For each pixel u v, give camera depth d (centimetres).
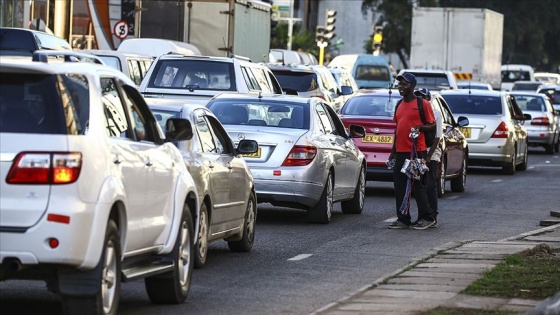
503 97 6706
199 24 7481
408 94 3856
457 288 2530
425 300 2372
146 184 2131
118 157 2005
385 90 5234
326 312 2230
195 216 2453
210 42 7475
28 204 1853
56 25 6531
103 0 7662
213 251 3219
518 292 2478
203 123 2978
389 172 4909
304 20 18612
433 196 3947
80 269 1895
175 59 5059
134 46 6938
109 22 7700
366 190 5475
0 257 1852
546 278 2673
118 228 2031
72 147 1878
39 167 1861
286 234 3647
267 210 4344
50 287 1950
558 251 3309
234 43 7506
